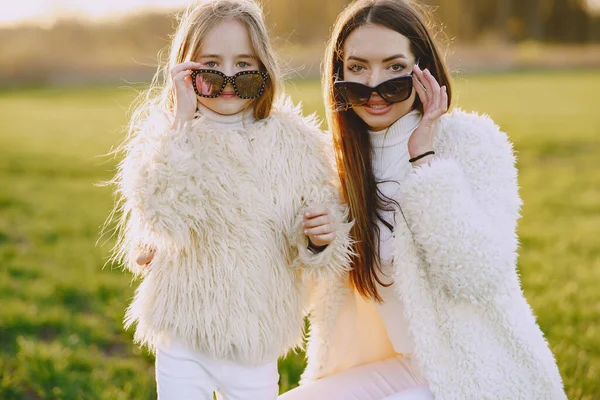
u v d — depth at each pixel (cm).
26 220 684
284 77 226
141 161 197
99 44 3506
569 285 456
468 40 4741
